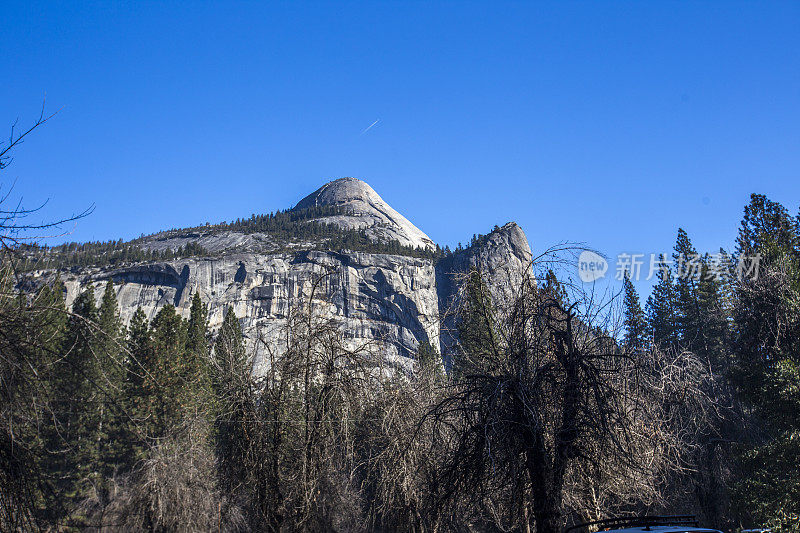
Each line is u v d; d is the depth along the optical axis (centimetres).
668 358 1612
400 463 1470
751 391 2130
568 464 1091
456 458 1052
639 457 1149
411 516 1502
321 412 1322
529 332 1131
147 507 1870
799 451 1859
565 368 1041
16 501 767
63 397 855
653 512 1459
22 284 796
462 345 1298
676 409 1532
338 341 1383
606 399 1023
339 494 1434
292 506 1284
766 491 1872
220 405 1409
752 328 2183
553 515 977
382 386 1516
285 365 1355
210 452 1933
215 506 1812
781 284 2141
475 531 1577
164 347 4212
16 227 744
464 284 1266
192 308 5419
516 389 1019
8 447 769
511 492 1120
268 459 1309
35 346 779
